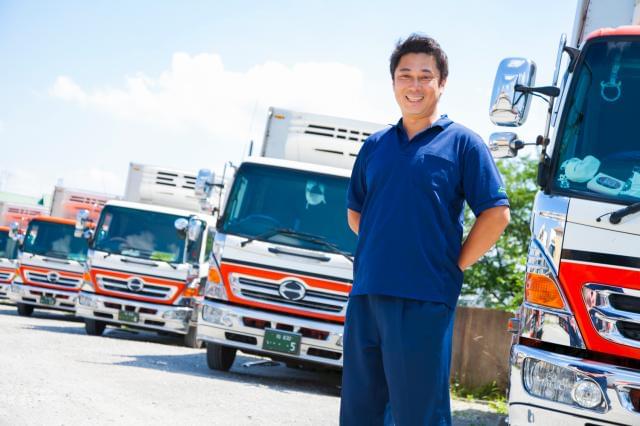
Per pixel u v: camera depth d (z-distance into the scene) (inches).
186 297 623.5
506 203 146.1
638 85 212.2
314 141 461.7
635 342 185.0
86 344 500.1
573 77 217.5
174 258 629.0
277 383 413.7
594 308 189.3
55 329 646.5
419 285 139.6
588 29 279.1
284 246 414.6
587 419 184.1
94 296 622.8
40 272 846.5
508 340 476.7
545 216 200.5
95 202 879.1
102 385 308.8
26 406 242.4
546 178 208.1
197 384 351.6
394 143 149.4
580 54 219.3
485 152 147.7
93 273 627.8
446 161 144.9
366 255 144.5
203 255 640.4
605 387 182.5
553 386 188.5
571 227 195.5
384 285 139.9
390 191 145.1
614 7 277.1
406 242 141.5
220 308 412.5
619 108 210.5
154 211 645.3
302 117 467.8
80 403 259.3
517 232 1259.2
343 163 459.5
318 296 409.1
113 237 636.7
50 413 236.2
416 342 138.8
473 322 485.7
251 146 461.7
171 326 617.6
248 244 416.2
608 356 188.1
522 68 207.3
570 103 213.9
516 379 194.7
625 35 217.5
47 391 273.4
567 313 191.8
